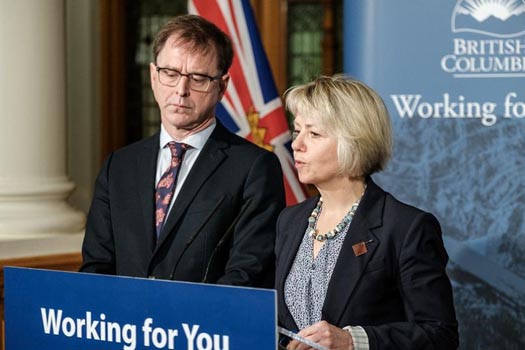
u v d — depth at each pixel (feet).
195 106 14.82
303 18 38.65
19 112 23.30
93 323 10.26
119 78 36.17
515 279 18.53
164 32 14.97
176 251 14.57
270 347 9.21
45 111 23.68
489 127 18.48
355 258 11.91
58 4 23.90
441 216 18.74
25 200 23.35
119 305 10.06
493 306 18.63
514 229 18.49
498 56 18.38
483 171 18.54
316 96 11.96
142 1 37.11
